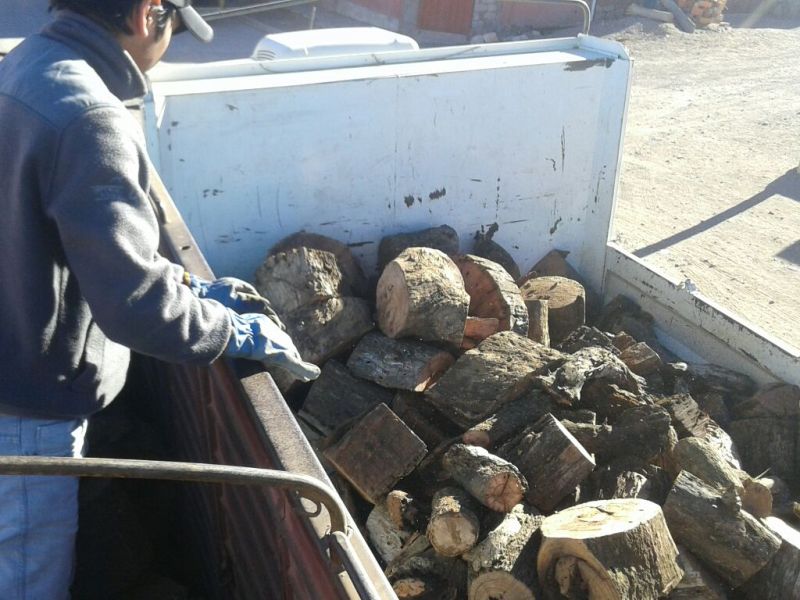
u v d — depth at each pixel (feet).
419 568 10.03
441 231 14.55
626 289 15.78
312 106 13.00
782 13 52.75
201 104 12.17
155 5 5.24
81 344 5.52
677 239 24.34
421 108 13.93
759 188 28.14
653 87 39.22
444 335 12.21
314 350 12.08
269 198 13.24
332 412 11.73
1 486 5.60
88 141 4.64
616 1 47.70
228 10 38.32
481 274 13.52
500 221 15.56
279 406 5.32
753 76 41.11
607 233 16.29
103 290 4.66
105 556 7.31
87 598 7.22
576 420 11.32
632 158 30.81
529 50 15.81
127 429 8.30
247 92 12.43
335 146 13.44
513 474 9.86
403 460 10.54
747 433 12.26
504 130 14.83
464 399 11.27
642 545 8.52
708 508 9.58
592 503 9.56
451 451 10.32
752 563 9.43
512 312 13.08
